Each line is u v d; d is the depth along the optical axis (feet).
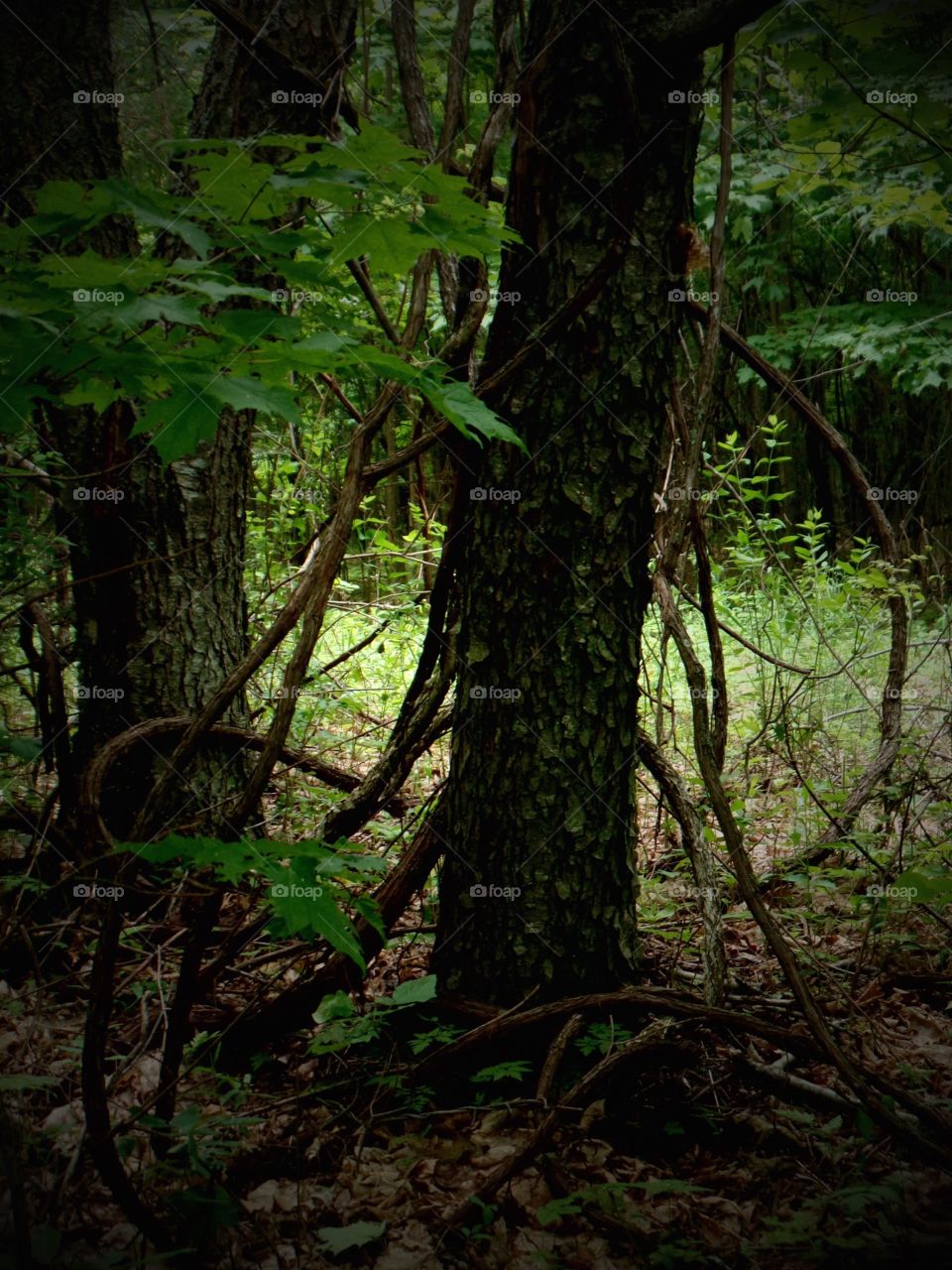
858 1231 6.38
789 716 14.19
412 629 17.19
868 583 10.69
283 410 4.43
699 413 7.32
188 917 10.10
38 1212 5.79
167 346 4.80
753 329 36.68
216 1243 6.27
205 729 5.88
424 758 15.21
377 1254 6.34
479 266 7.88
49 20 10.46
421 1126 7.72
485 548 8.23
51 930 9.39
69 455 11.09
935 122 9.86
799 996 7.03
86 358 4.41
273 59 10.54
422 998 7.63
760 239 30.83
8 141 10.41
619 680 8.21
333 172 5.02
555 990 8.29
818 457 38.34
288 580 16.01
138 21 14.70
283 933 4.61
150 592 11.50
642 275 7.68
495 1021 7.86
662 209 7.66
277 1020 8.40
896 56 9.23
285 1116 7.77
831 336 29.17
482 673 8.31
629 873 8.59
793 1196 6.90
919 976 9.74
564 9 7.43
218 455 11.84
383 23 19.30
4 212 10.43
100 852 8.21
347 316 6.32
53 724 10.97
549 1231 6.56
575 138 7.52
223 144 4.89
